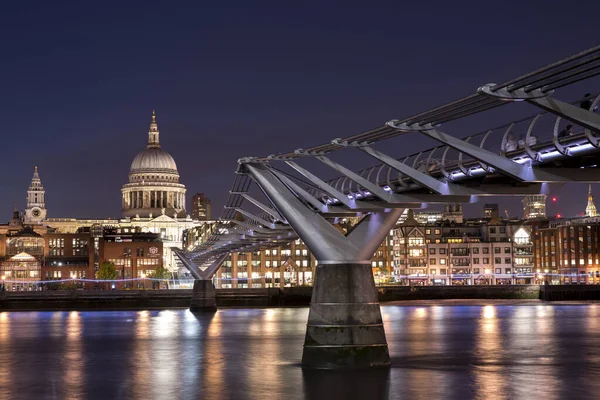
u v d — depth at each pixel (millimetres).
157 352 82000
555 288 199750
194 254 149500
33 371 68250
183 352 81375
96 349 86625
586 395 51469
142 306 187625
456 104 35312
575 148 36031
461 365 66688
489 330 107000
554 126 36469
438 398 49531
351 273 54344
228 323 125500
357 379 53781
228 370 65375
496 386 54719
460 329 108812
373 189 50719
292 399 49094
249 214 86500
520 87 30500
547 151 37750
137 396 53875
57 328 119562
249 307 185250
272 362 70125
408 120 39688
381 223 54125
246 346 86188
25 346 91250
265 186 56500
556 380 57969
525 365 67188
